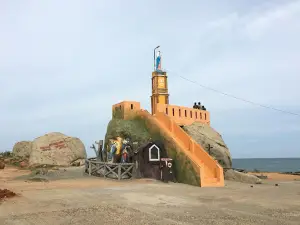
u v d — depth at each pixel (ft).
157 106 91.25
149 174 77.66
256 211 37.96
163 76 104.17
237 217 34.37
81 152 133.80
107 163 78.84
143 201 44.88
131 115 95.50
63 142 131.44
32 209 38.32
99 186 62.34
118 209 38.63
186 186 65.31
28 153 144.15
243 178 79.71
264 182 81.61
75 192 53.06
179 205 42.01
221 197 49.98
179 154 73.61
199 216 34.86
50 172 91.04
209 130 97.96
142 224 31.14
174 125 82.79
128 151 82.69
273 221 32.48
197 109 102.37
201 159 73.67
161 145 79.25
